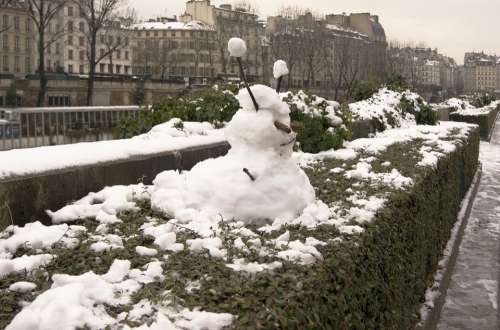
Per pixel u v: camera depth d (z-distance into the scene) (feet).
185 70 302.45
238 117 15.55
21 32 227.20
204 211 14.57
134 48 304.09
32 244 12.42
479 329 22.61
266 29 319.27
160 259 11.31
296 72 270.67
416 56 524.52
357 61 267.80
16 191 14.78
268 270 10.61
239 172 14.97
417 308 21.13
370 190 19.33
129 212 15.24
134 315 8.68
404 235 17.76
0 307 9.20
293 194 15.29
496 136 130.41
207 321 8.38
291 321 8.74
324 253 11.93
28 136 36.60
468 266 30.76
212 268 10.58
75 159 17.62
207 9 317.42
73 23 261.65
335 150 33.96
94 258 11.39
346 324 10.98
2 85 150.82
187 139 25.76
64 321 8.29
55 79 161.48
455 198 37.60
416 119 65.77
